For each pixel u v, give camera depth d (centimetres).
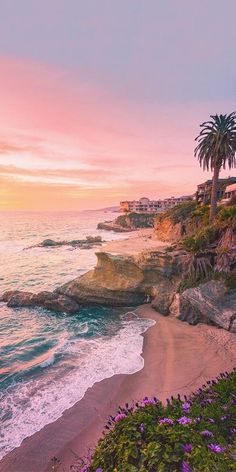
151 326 2541
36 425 1358
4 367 1938
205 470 563
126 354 2028
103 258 3394
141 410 814
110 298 3123
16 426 1352
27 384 1700
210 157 4638
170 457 609
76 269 5453
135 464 622
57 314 2981
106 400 1526
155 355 1994
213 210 4631
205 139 4606
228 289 2398
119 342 2239
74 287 3294
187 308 2606
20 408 1480
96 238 9944
